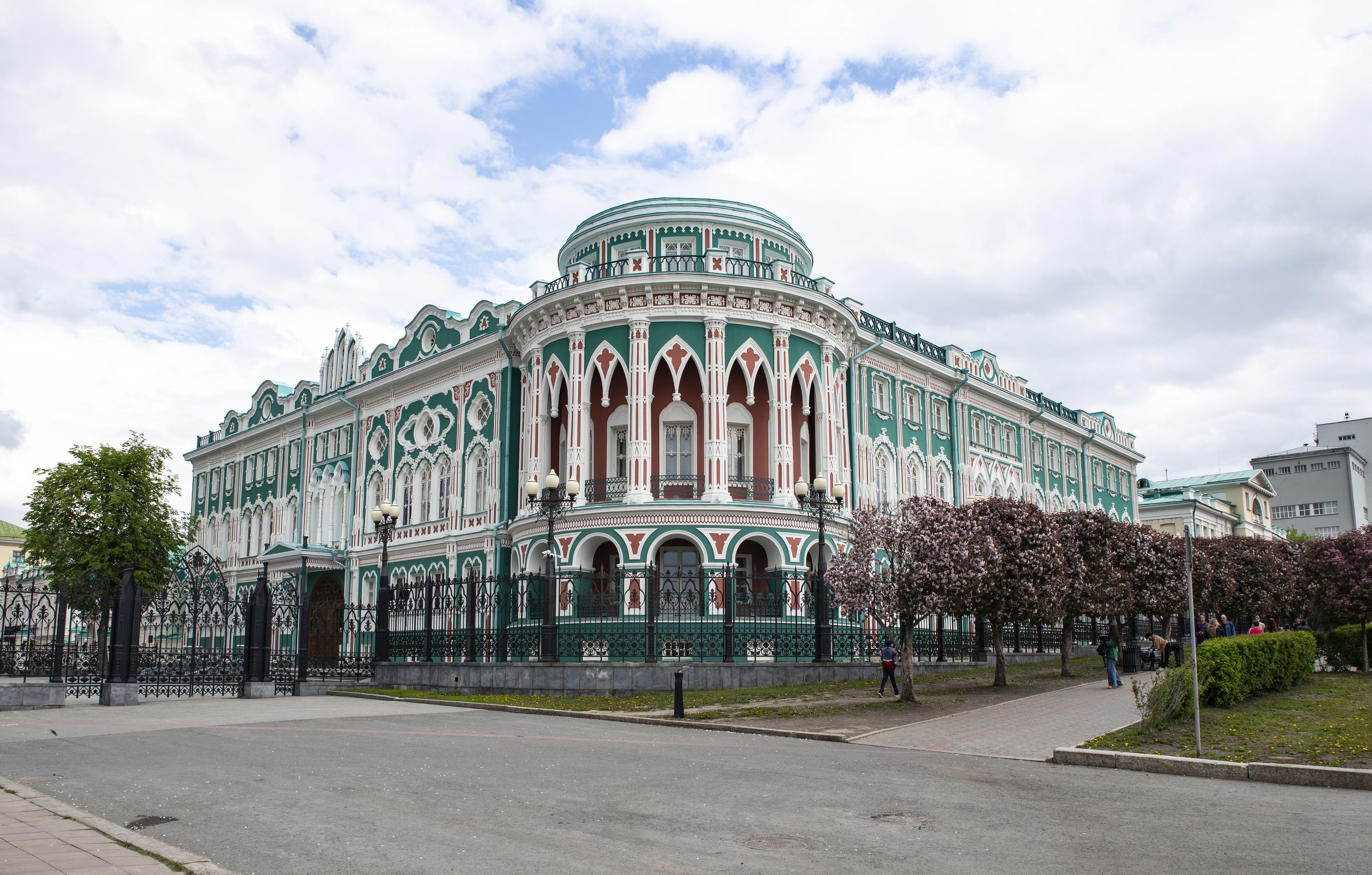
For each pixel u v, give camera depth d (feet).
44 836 26.18
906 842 28.48
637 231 113.29
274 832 28.45
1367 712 58.08
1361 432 383.65
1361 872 25.67
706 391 99.14
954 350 147.23
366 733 53.06
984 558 75.56
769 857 26.45
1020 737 52.08
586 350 103.50
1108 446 193.47
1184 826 30.94
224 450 182.39
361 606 97.45
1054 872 25.41
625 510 96.53
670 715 63.10
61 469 128.16
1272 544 149.07
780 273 105.09
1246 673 63.82
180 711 67.56
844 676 86.48
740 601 94.22
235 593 162.50
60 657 78.48
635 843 27.68
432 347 132.67
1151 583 105.60
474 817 30.78
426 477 130.93
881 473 127.85
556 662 79.97
